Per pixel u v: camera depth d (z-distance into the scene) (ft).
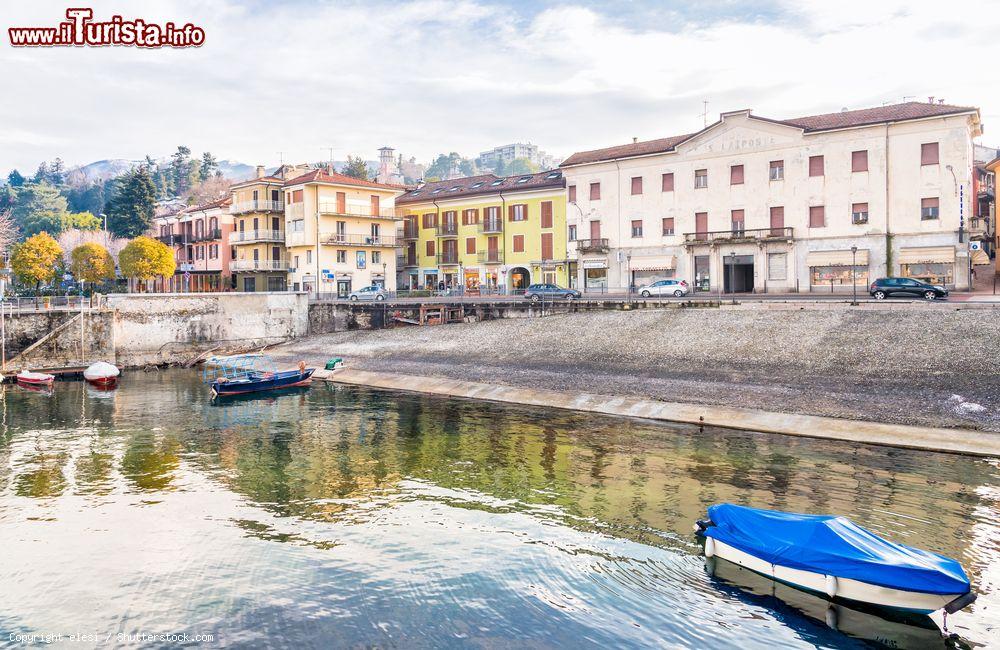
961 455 71.46
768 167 182.70
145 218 375.04
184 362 173.88
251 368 154.61
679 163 196.75
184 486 68.74
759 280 183.83
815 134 175.22
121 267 226.99
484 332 157.28
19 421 102.83
